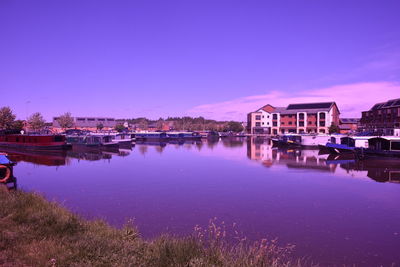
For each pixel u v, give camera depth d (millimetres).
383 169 31438
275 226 13531
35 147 53594
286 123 108750
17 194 13680
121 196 19203
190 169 31484
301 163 36438
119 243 8148
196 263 6852
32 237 8008
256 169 31469
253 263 7289
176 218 14594
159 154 49031
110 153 51125
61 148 52688
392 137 39719
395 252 10719
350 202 17891
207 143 81625
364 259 10117
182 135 102375
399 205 17141
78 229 9273
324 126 97938
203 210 16047
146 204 17219
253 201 18078
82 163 36969
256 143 79375
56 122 142625
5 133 67188
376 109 82875
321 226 13555
